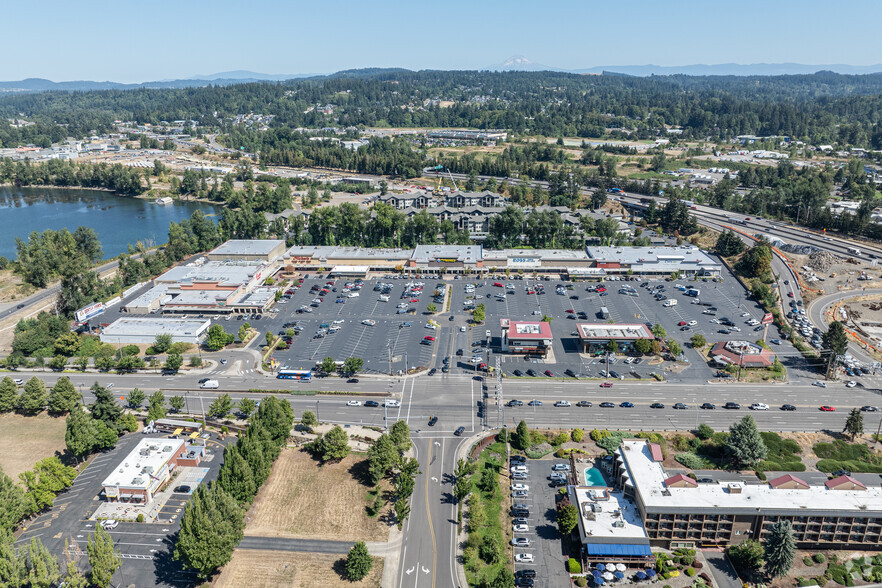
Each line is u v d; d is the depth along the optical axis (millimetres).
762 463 179625
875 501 151125
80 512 163125
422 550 150125
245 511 160500
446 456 183625
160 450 179000
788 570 142250
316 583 140750
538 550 151000
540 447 188375
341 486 172125
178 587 139500
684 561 146250
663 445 188125
